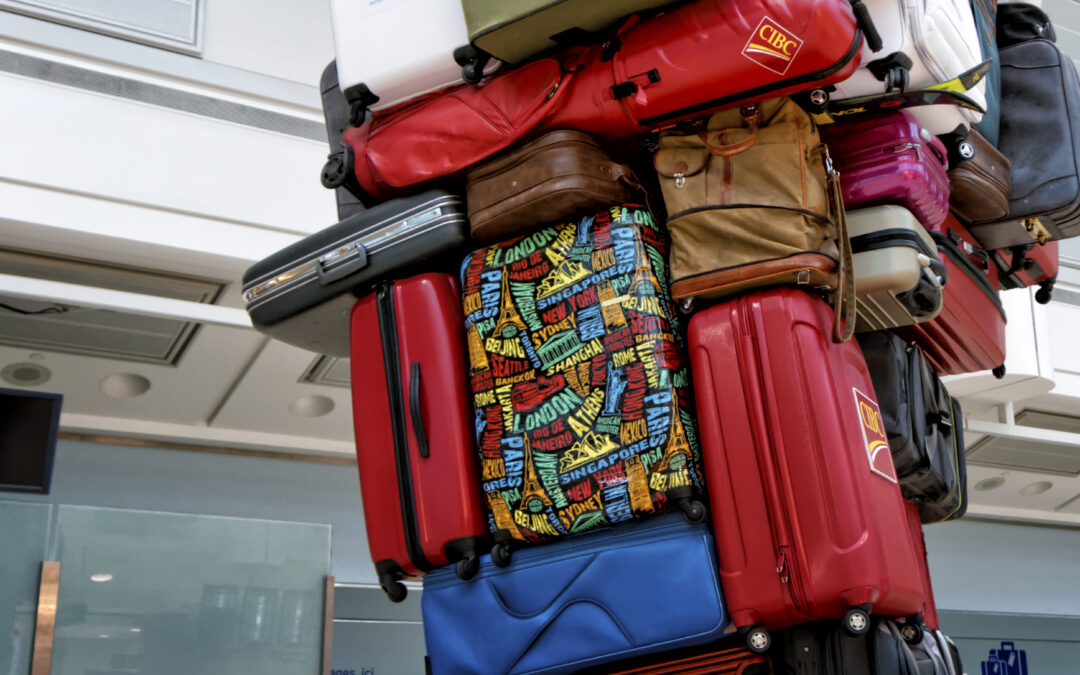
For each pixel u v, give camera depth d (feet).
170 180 13.98
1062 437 19.27
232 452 17.40
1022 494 23.17
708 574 6.11
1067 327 19.92
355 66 7.20
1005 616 22.97
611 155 6.79
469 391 7.07
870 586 5.82
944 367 8.38
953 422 8.38
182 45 14.66
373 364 7.30
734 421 6.18
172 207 13.89
